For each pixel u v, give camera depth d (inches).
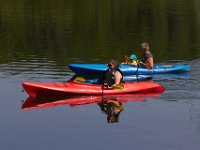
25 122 935.0
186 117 967.0
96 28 2470.5
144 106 1051.9
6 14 2999.5
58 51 1827.0
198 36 2247.8
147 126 910.4
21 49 1873.8
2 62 1603.1
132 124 923.4
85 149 791.1
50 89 1123.3
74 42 2037.4
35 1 3767.2
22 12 3097.9
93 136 855.7
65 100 1103.0
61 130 887.7
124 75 1418.6
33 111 1010.7
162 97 1135.0
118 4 3686.0
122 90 1154.7
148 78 1386.6
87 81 1272.1
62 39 2113.7
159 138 844.0
